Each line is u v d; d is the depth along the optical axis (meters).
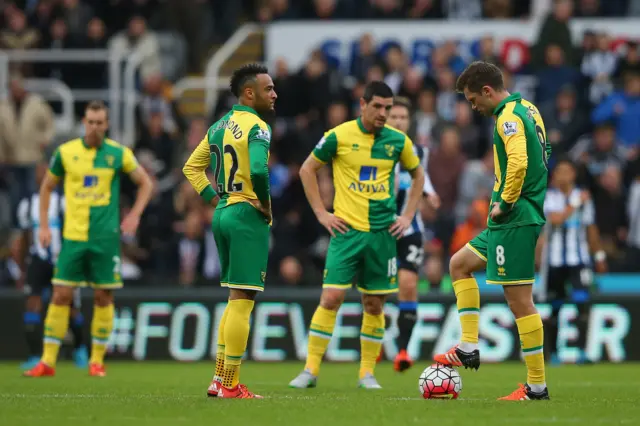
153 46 75.75
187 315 52.31
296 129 65.50
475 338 29.16
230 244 28.78
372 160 33.59
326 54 73.25
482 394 32.53
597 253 50.50
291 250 60.88
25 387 35.50
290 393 31.75
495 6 74.12
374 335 34.56
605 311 51.53
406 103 39.34
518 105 28.05
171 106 70.81
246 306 28.98
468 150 65.12
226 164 28.97
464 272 29.31
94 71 77.12
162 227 63.19
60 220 47.69
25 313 48.88
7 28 80.31
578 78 67.19
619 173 63.12
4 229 64.31
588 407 27.06
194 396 30.72
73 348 52.81
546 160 28.69
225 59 76.62
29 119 67.25
